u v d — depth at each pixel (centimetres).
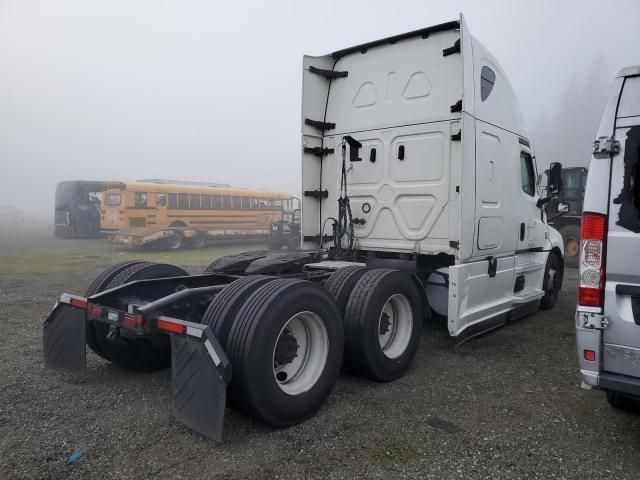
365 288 411
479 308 517
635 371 281
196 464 284
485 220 526
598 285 290
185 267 1237
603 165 291
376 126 564
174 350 315
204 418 295
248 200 2191
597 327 289
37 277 1052
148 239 1738
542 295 654
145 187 1845
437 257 549
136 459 289
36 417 342
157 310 339
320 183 622
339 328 372
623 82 290
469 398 386
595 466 286
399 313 448
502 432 328
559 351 512
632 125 284
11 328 590
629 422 343
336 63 611
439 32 519
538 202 661
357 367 409
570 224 1318
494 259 543
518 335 575
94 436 316
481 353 506
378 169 561
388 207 553
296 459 291
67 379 415
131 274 457
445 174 506
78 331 388
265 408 311
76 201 2319
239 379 305
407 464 287
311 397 343
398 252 549
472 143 496
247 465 284
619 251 284
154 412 352
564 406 371
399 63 549
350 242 580
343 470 280
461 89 475
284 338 341
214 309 334
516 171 599
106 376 424
